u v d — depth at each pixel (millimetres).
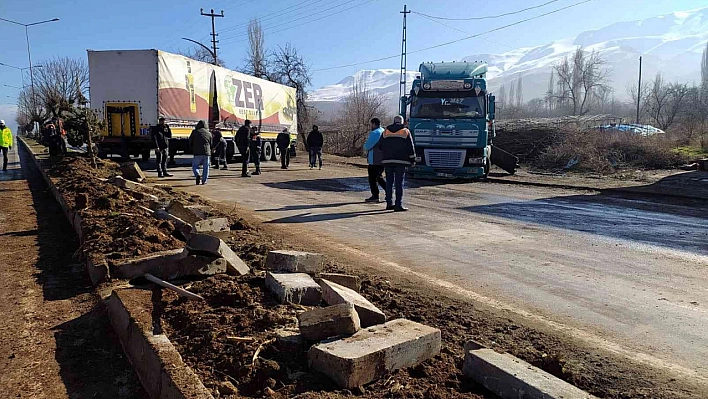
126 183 11156
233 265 5336
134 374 3701
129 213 7676
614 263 6656
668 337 4312
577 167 20891
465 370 3443
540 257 6945
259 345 3574
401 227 9000
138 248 5824
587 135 23359
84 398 3406
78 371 3750
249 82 25156
